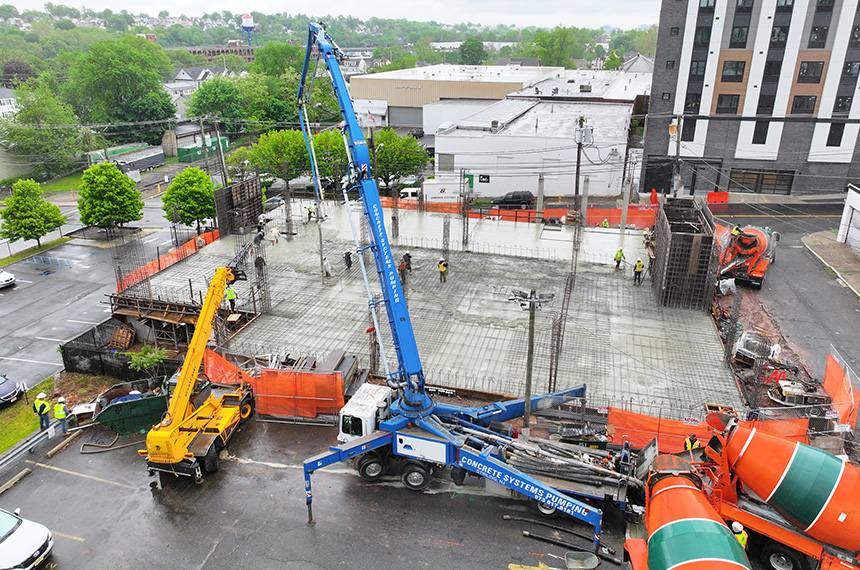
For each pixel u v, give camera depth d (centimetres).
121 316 3322
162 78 13775
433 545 1714
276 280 3584
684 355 2725
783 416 2294
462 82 9631
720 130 5722
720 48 5444
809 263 4078
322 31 2005
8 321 3672
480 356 2731
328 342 2883
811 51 5244
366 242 4047
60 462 2166
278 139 6531
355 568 1636
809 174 5662
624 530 1755
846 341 3016
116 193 5134
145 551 1723
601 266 3722
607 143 5547
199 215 5066
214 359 2420
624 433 2075
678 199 3891
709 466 1600
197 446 2011
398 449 1895
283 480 2020
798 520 1484
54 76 11600
